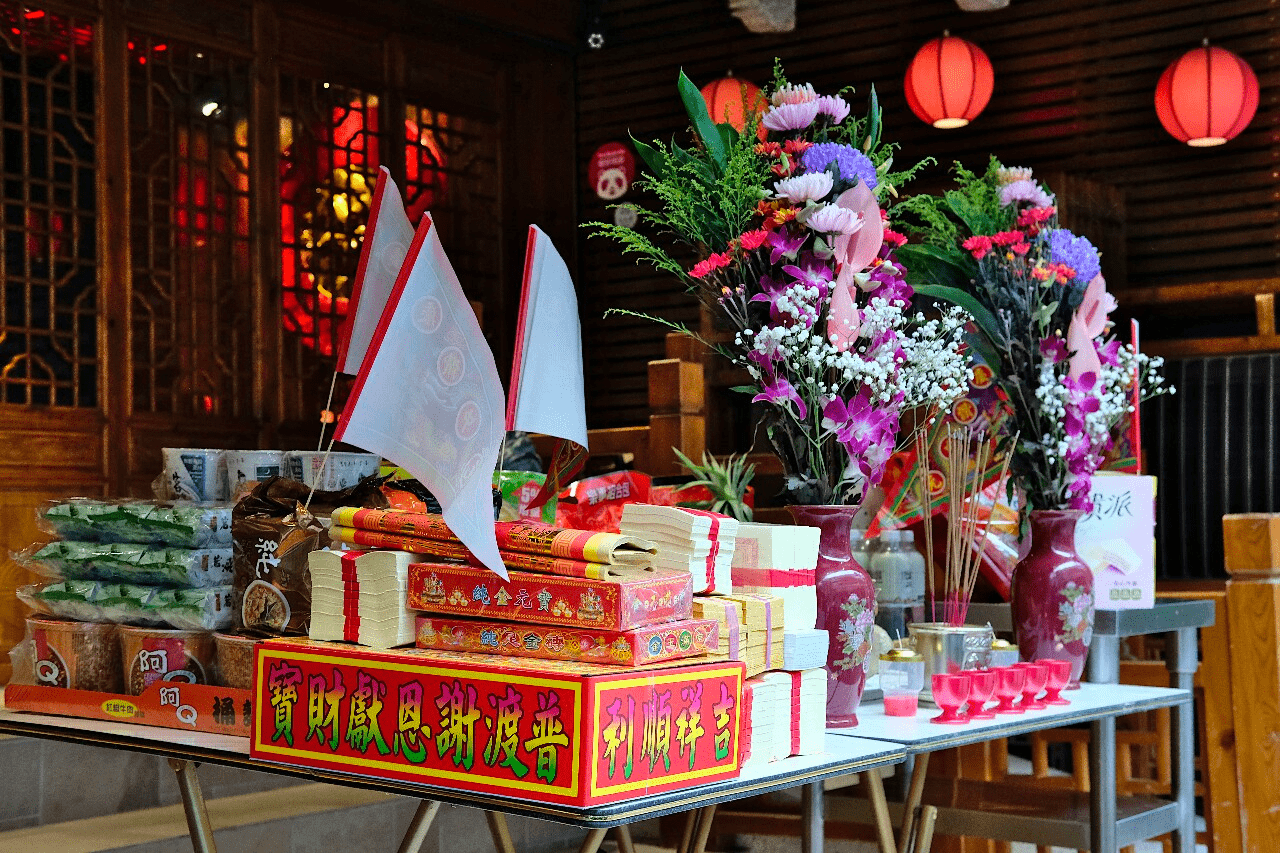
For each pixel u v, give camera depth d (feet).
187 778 7.00
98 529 7.41
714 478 9.35
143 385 19.56
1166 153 21.59
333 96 22.48
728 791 5.60
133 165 19.62
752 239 7.47
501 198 25.38
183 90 20.31
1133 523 9.87
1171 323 21.07
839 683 7.36
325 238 22.21
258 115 21.21
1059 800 9.03
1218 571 17.76
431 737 5.47
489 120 25.27
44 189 18.71
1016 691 7.95
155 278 19.83
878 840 6.97
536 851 13.14
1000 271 9.36
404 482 7.15
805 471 7.60
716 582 6.15
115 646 7.22
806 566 6.59
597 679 5.09
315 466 7.82
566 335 6.32
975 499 8.87
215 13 20.72
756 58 25.02
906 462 9.80
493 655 5.63
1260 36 20.90
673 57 25.59
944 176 23.34
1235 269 21.17
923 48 20.89
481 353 5.94
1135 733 11.99
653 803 5.24
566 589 5.47
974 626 8.48
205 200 20.54
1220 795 10.94
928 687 8.27
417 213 23.85
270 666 6.03
